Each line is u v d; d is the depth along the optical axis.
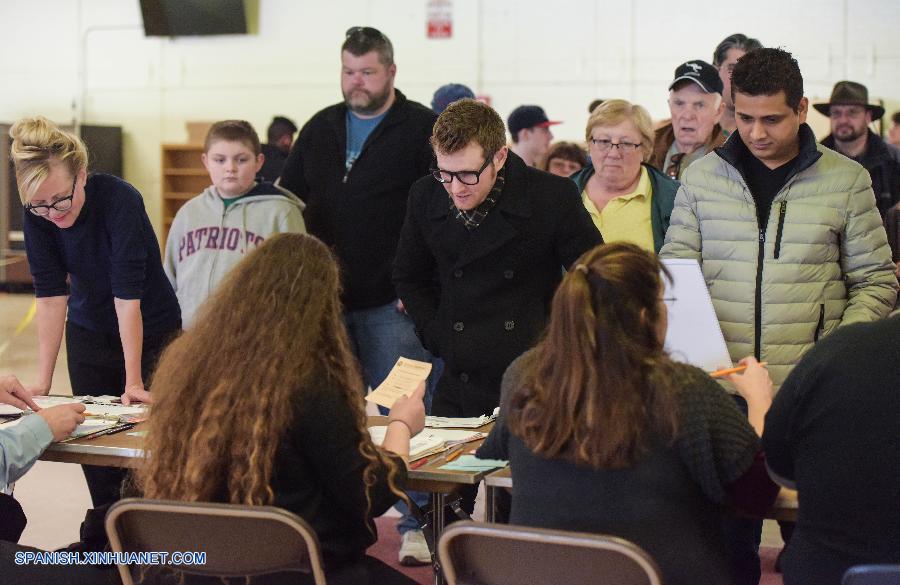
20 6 11.73
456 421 2.76
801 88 2.66
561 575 1.76
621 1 10.11
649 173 3.44
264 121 11.22
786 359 2.78
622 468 1.73
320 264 2.00
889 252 2.79
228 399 1.89
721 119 4.51
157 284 3.38
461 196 2.77
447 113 2.76
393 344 3.76
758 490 1.80
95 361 3.35
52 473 4.80
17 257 11.74
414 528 3.62
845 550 1.72
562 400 1.74
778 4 9.57
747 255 2.80
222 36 11.22
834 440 1.72
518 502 1.84
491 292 2.92
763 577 3.41
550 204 2.90
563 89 10.33
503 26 10.45
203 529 1.90
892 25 9.27
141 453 2.17
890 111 9.28
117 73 11.56
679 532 1.74
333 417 1.90
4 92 11.83
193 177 10.96
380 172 3.70
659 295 1.77
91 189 3.14
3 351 8.29
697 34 9.92
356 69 3.66
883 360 1.70
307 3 10.99
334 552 1.99
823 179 2.75
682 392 1.73
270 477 1.91
